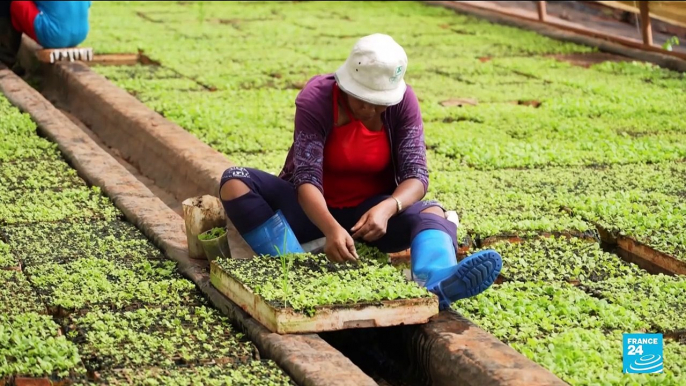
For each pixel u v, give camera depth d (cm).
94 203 636
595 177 725
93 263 527
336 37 1418
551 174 735
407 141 505
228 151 790
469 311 478
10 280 502
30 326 447
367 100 470
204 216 527
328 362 413
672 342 452
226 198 510
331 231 479
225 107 938
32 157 747
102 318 461
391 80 472
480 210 638
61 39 1141
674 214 629
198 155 752
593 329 459
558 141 838
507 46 1329
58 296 479
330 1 1825
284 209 522
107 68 1140
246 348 436
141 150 837
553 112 943
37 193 656
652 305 487
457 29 1483
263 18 1611
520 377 395
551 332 455
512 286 509
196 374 409
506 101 1002
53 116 861
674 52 1201
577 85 1063
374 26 1515
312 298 443
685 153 791
